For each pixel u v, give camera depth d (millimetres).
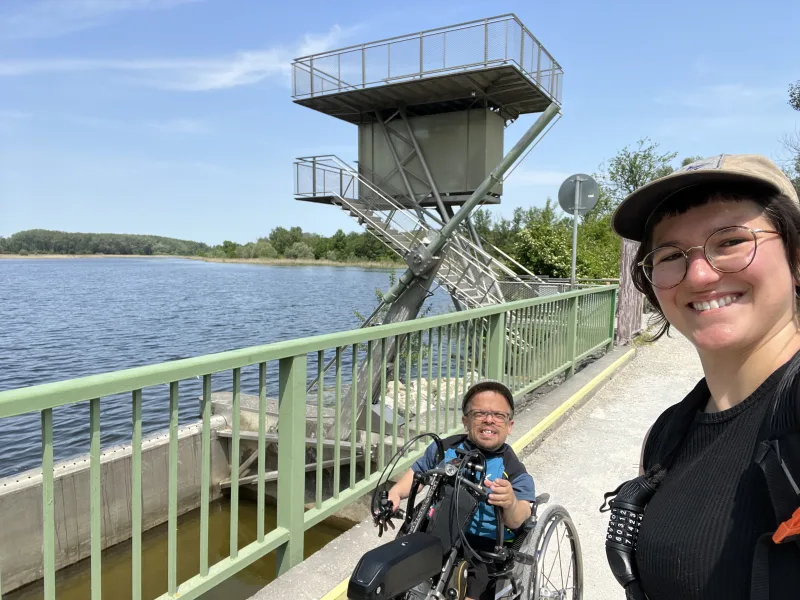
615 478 4672
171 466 2500
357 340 3521
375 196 20172
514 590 2365
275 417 8445
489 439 2623
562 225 27859
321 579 3035
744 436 1016
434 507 2299
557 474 4758
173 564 2557
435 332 4496
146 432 13031
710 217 1070
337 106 19375
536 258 24062
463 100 18359
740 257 1042
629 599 1196
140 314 38906
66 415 14258
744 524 949
